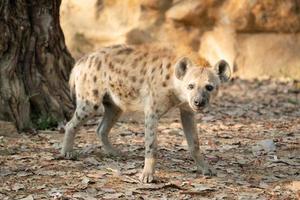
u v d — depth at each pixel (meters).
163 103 10.37
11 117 13.36
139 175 10.51
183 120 10.80
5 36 13.38
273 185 10.34
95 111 11.29
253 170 11.09
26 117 13.59
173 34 20.78
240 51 20.48
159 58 10.48
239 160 11.62
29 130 13.49
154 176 10.30
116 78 10.88
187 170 10.92
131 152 12.05
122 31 21.00
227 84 19.38
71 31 21.55
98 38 21.30
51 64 14.02
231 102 17.11
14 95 13.43
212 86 10.03
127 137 13.21
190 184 10.19
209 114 15.66
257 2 20.25
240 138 13.31
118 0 21.28
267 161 11.58
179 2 20.67
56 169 10.81
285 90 18.55
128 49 10.97
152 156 10.30
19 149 12.00
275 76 20.25
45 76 14.00
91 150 12.05
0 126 12.96
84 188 9.91
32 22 13.86
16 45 13.57
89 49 21.50
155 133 10.35
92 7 21.41
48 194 9.69
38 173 10.55
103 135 11.77
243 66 20.44
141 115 15.19
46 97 13.93
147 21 20.88
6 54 13.52
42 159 11.33
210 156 11.88
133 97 10.77
